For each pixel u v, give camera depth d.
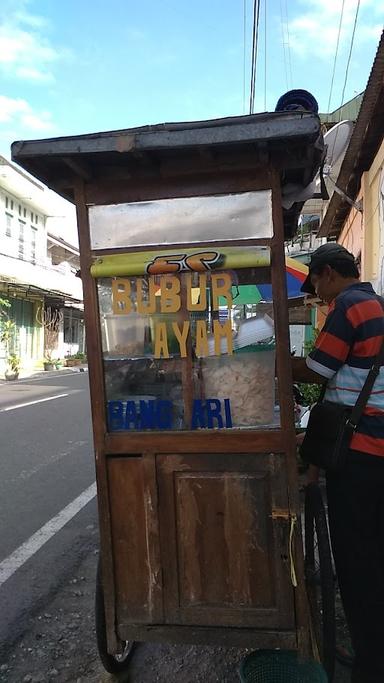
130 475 2.37
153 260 2.30
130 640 2.40
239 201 2.26
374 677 2.25
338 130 5.69
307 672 2.33
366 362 2.28
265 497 2.29
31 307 27.31
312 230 16.70
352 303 2.32
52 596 3.55
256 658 2.37
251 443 2.28
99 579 2.51
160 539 2.35
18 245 24.44
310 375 2.50
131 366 2.40
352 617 2.31
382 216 6.67
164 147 2.06
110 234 2.35
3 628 3.18
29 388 16.95
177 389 2.38
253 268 2.27
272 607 2.30
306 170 2.27
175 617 2.36
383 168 6.57
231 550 2.31
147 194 2.32
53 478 6.20
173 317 2.35
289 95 2.29
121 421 2.41
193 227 2.29
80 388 16.95
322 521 2.54
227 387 2.34
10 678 2.73
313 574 2.65
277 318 2.25
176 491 2.34
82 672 2.76
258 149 2.11
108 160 2.23
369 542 2.29
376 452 2.24
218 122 2.04
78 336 36.91
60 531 4.63
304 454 2.42
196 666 2.79
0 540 4.45
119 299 2.37
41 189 23.73
